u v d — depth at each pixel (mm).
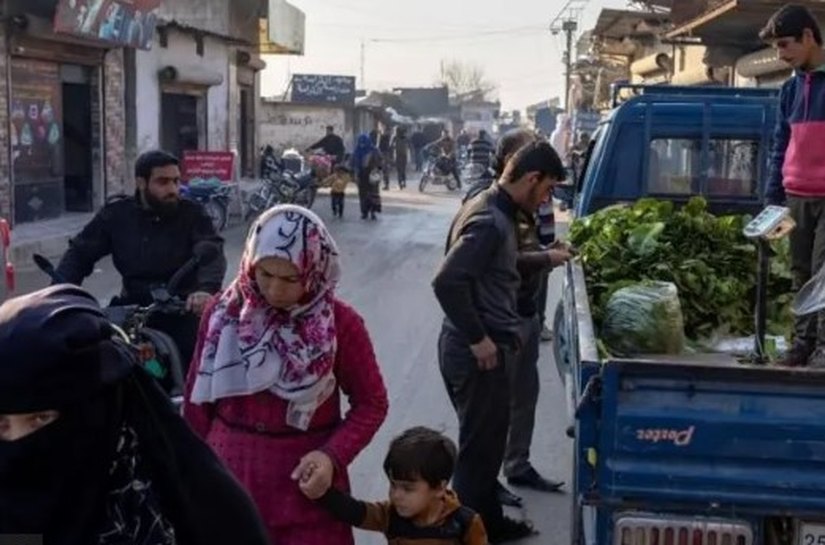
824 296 4578
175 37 21953
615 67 34812
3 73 15609
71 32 15930
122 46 18391
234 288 3334
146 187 5367
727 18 15195
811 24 5227
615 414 3287
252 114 28312
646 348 4781
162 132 21906
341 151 30453
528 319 5980
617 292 5047
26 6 15859
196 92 23047
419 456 3494
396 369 8898
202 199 19219
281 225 3123
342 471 3369
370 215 23578
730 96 7969
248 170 28250
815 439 3252
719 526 3291
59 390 1767
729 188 7941
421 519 3590
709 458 3285
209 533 1992
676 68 25234
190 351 5332
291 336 3205
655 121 7926
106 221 5457
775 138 5590
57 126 17375
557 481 6395
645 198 7488
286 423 3277
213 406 3389
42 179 16953
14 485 1830
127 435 1920
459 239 4688
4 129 15672
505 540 5395
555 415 7793
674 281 5758
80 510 1863
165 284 5422
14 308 1816
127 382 1906
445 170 35500
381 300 12266
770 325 5766
